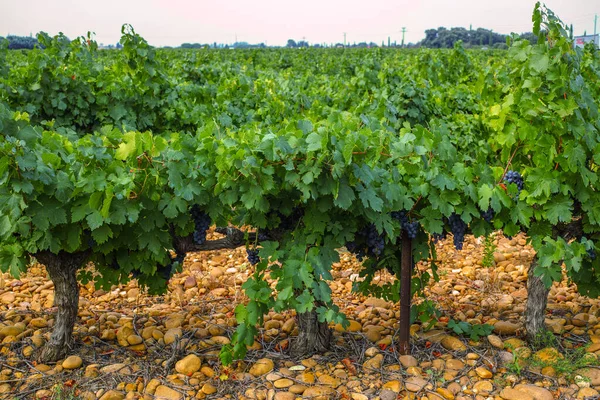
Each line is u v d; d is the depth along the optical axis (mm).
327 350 4516
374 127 4039
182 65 11438
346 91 9414
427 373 4137
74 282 4387
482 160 4629
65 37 9320
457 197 3980
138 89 8023
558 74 4113
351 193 3617
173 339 4676
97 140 3812
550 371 4117
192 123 8156
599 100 5145
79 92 7805
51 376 4152
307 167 3455
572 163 4039
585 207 4285
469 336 4781
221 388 4016
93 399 3906
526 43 4359
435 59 11586
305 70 18453
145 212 3855
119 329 4824
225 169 3531
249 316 3896
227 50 29859
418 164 3865
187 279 6289
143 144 3537
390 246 4441
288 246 4035
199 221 4105
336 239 4012
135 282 6258
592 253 4387
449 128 6953
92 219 3648
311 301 3822
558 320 4969
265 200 3705
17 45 28781
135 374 4191
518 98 4246
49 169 3693
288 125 3795
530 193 4215
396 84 9000
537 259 4547
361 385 4020
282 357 4445
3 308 5609
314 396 3867
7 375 4219
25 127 3658
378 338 4715
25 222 3695
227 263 6945
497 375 4133
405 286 4383
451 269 6621
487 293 5910
